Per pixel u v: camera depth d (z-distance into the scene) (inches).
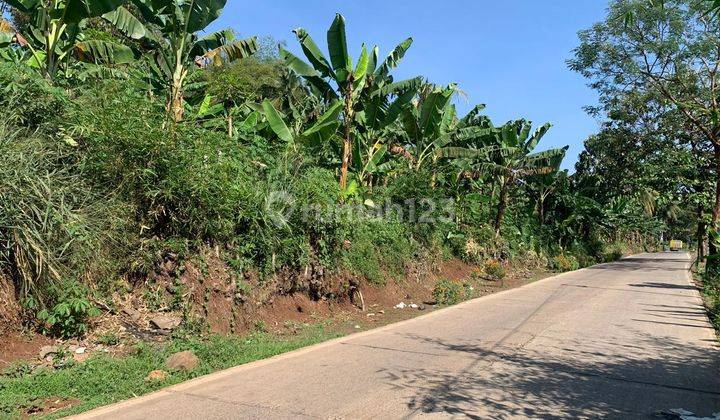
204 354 247.9
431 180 660.1
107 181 283.4
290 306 368.5
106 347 244.5
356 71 502.0
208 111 443.8
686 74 761.6
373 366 241.9
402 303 468.4
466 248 733.3
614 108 914.1
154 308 283.6
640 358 264.5
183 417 171.5
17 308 229.6
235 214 331.3
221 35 412.5
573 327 350.3
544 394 203.2
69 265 249.0
